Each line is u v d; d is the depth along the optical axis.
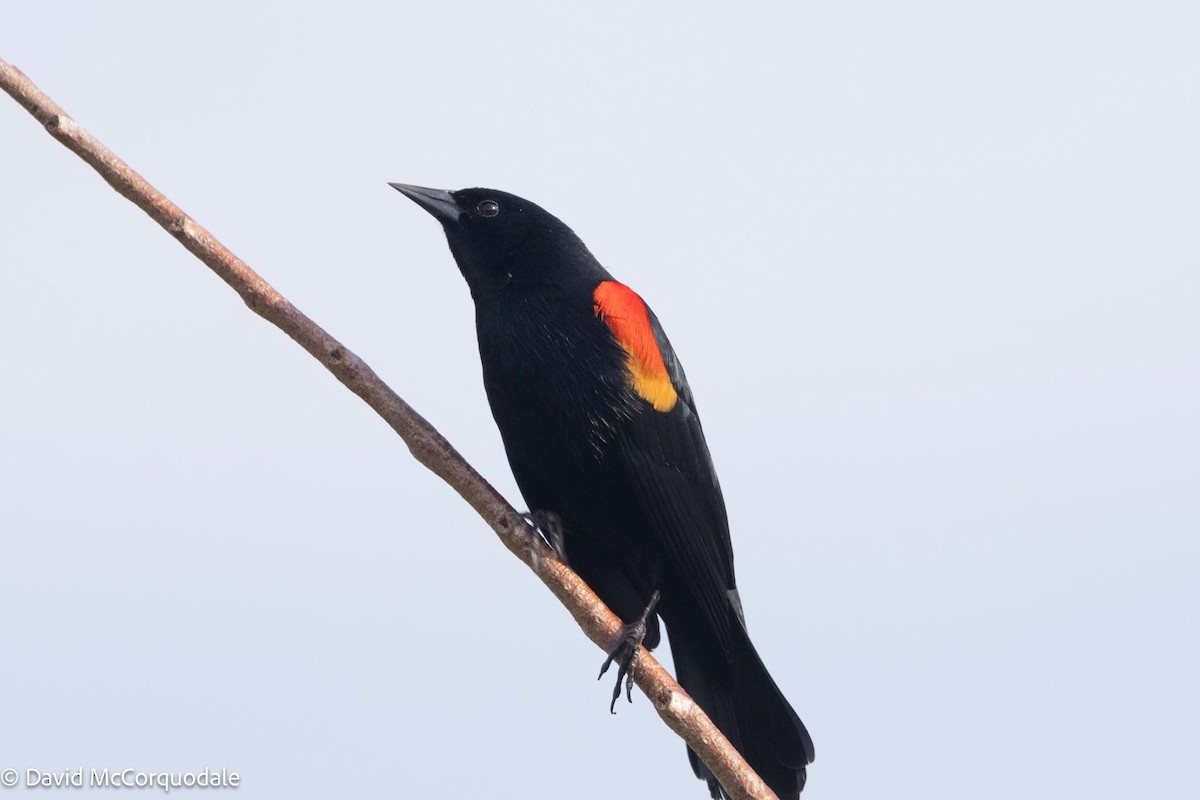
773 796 8.55
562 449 10.40
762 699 10.51
